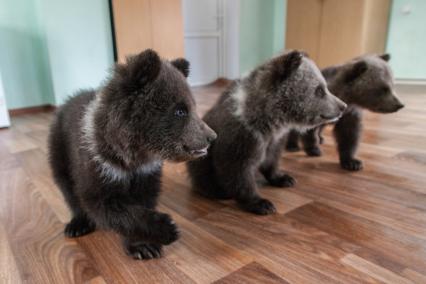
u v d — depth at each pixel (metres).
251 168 1.59
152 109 1.03
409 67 5.20
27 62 4.12
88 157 1.11
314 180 1.92
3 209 1.62
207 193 1.74
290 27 5.65
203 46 6.04
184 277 1.11
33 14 4.05
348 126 2.07
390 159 2.20
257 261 1.19
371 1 4.75
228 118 1.58
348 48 5.01
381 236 1.33
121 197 1.16
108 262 1.20
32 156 2.42
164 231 1.09
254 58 6.20
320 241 1.30
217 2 6.00
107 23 4.39
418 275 1.09
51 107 4.33
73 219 1.43
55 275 1.14
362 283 1.06
